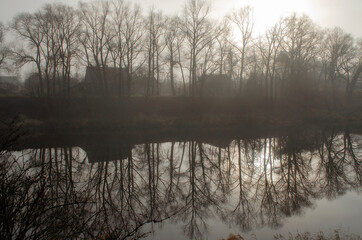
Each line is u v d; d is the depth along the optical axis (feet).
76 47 105.81
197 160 55.31
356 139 77.05
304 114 111.75
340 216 28.48
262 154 59.31
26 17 99.76
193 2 114.21
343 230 25.22
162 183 40.65
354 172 45.14
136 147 67.00
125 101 107.04
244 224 26.99
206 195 35.58
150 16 116.47
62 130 82.33
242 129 92.48
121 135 81.00
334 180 40.78
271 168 48.16
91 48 108.68
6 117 84.89
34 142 68.95
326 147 66.33
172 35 122.83
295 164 50.55
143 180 41.96
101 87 110.73
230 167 49.52
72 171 43.86
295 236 24.31
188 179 42.83
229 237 23.73
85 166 48.57
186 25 115.96
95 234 19.76
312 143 71.15
